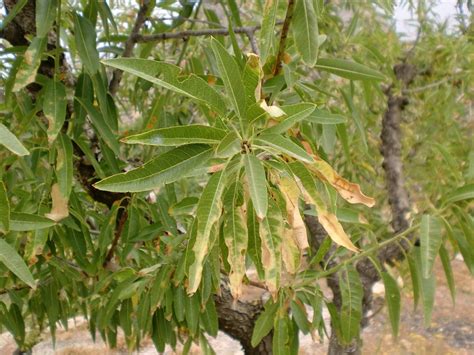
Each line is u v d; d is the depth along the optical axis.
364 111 1.45
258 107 0.35
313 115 0.52
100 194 0.80
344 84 1.26
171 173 0.36
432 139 1.54
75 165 0.77
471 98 1.62
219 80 0.60
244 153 0.36
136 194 0.73
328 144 0.65
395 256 1.06
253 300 0.94
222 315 0.91
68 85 0.70
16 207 0.67
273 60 0.54
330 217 0.38
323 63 0.56
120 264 0.84
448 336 2.76
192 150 0.36
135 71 0.34
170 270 0.70
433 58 1.54
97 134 0.70
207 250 0.36
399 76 1.56
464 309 3.07
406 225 1.10
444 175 1.40
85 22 0.60
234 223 0.38
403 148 1.57
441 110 1.58
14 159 0.66
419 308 3.01
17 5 0.54
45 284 0.86
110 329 0.93
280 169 0.38
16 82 0.53
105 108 0.62
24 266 0.39
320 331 0.79
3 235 0.65
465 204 0.62
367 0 1.27
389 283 0.69
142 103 1.00
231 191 0.38
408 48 1.62
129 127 1.15
